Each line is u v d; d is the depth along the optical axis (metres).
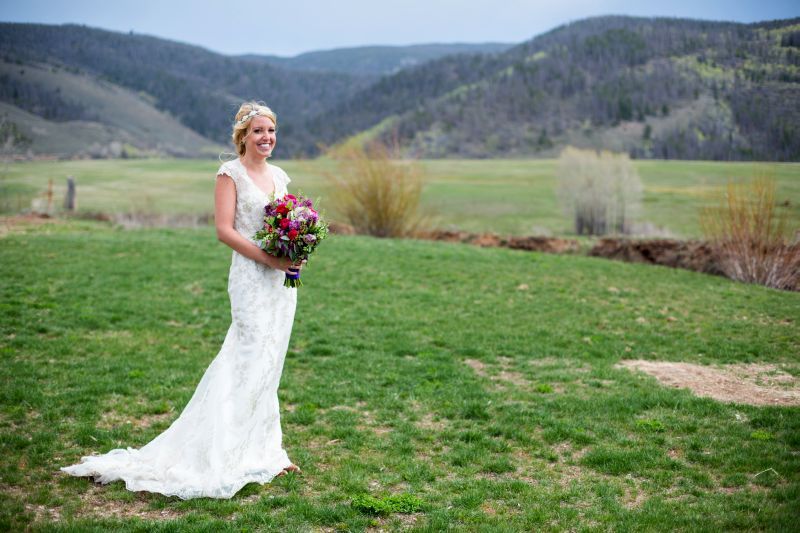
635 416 7.45
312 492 5.41
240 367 5.37
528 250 25.48
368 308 13.73
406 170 29.03
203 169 90.81
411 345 10.84
